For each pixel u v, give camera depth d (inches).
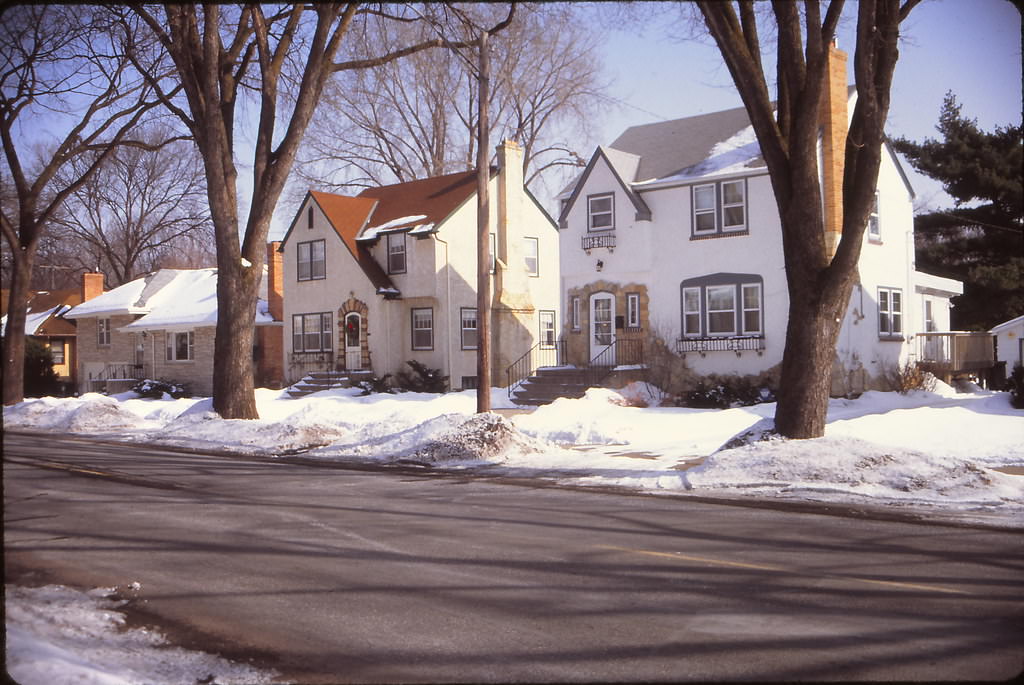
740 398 1021.8
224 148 900.6
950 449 616.4
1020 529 380.5
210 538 378.0
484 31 749.3
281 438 794.8
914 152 1553.9
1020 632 237.5
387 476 595.8
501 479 575.8
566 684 205.2
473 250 1459.2
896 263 1128.2
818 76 531.2
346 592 289.0
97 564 331.3
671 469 571.2
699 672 210.8
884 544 351.3
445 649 232.1
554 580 300.2
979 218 1544.0
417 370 1392.7
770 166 552.7
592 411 931.3
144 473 610.2
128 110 1200.2
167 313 1819.6
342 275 1501.0
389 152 1918.1
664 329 1127.0
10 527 404.8
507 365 1373.0
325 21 871.7
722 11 530.9
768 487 493.0
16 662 210.8
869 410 875.4
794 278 550.0
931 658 217.6
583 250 1198.3
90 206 2385.6
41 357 1839.3
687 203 1112.8
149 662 223.8
